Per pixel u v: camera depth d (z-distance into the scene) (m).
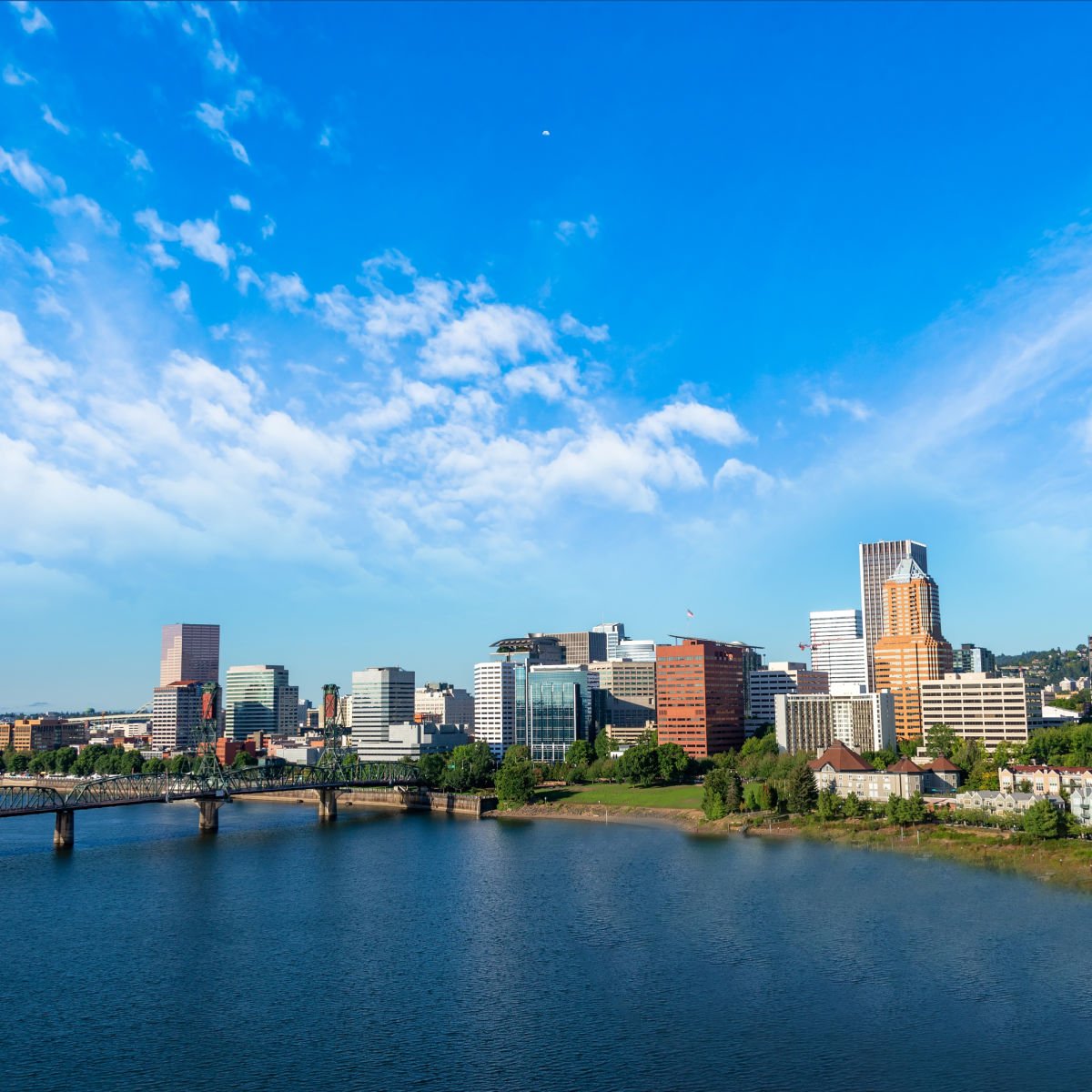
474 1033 136.75
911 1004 143.12
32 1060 129.62
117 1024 142.50
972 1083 118.19
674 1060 126.19
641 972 161.38
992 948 167.88
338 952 178.25
